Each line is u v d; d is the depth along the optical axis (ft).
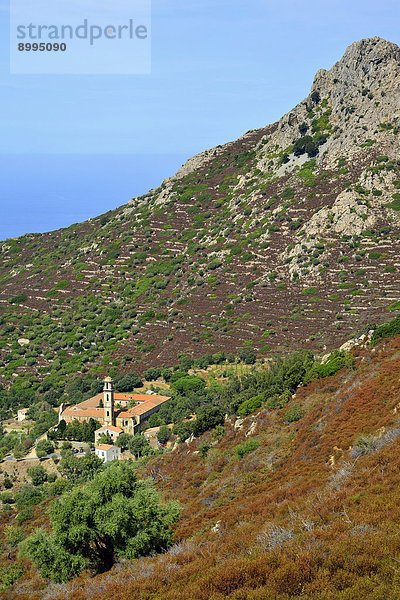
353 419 161.48
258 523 107.24
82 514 114.83
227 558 86.07
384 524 77.71
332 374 225.15
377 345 226.79
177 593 75.72
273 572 71.97
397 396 161.48
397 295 450.71
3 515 254.06
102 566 120.47
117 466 128.77
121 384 463.42
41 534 119.44
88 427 379.96
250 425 218.38
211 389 406.00
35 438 402.11
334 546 73.41
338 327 436.76
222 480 175.11
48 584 128.67
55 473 321.32
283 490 126.11
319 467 137.28
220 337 503.61
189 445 242.78
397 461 104.32
